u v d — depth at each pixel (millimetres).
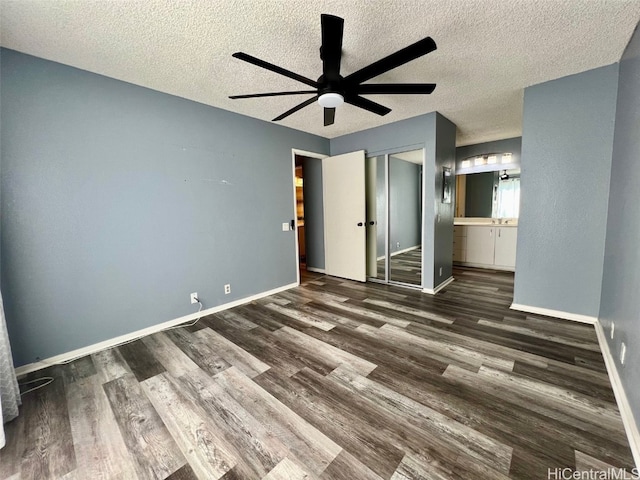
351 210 4277
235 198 3299
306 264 5305
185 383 1859
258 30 1772
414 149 3598
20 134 1940
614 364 1807
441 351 2186
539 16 1676
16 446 1381
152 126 2590
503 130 4316
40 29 1703
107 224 2361
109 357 2219
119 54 2004
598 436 1352
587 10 1621
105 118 2314
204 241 3033
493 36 1883
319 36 1844
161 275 2715
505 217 5094
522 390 1701
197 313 3004
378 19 1686
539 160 2705
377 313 3016
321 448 1334
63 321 2178
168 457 1305
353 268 4371
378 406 1605
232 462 1271
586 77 2402
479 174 5305
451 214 4098
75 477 1217
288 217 3969
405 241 4832
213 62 2139
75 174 2182
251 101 2900
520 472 1180
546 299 2807
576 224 2570
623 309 1711
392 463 1242
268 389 1780
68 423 1524
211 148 3035
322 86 1896
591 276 2535
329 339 2441
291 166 3971
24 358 2023
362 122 3732
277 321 2869
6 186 1900
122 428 1482
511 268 4762
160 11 1572
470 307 3113
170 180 2732
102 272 2352
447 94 2854
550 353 2105
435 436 1384
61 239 2141
